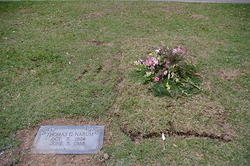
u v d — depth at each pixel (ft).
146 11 22.86
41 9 23.54
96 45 16.52
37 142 9.59
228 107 11.06
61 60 14.69
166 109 10.82
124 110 10.87
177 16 21.62
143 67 13.25
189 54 15.20
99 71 13.74
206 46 16.25
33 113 10.88
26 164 8.84
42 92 12.09
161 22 20.27
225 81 12.77
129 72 13.34
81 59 14.84
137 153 9.09
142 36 17.74
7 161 8.92
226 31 18.66
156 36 17.69
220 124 10.22
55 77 13.19
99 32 18.42
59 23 20.16
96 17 21.39
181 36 17.74
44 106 11.23
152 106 10.98
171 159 8.86
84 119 10.62
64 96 11.79
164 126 10.01
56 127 10.21
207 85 12.35
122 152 9.14
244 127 10.11
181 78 12.30
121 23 20.04
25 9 23.59
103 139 9.70
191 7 24.04
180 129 9.91
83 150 9.26
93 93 12.02
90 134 9.88
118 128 10.17
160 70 12.32
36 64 14.30
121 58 14.84
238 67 13.97
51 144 9.50
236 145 9.36
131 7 23.94
